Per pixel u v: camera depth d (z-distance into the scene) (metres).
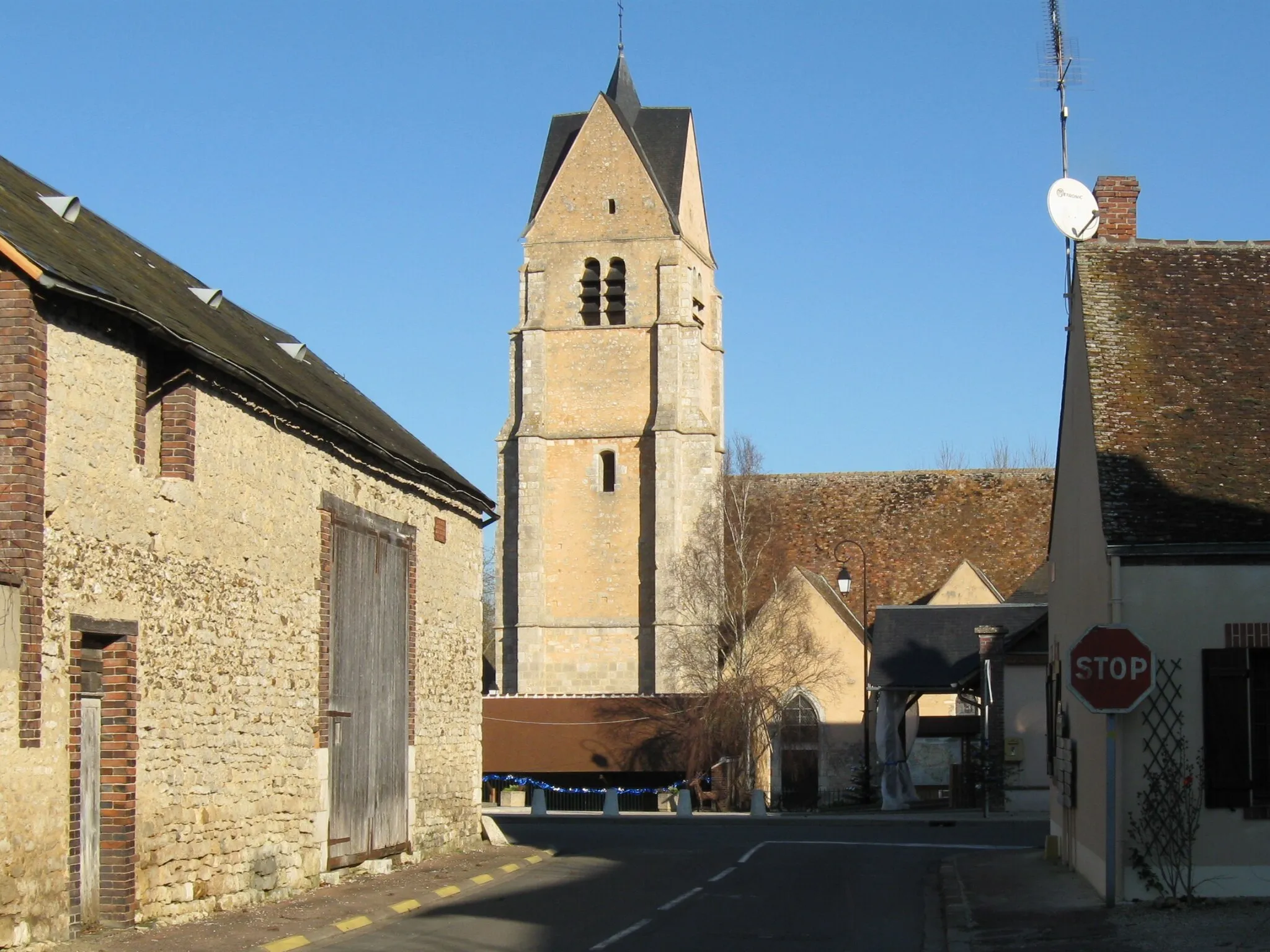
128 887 14.16
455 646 24.80
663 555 57.31
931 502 59.41
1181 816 16.28
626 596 58.75
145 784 14.62
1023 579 56.47
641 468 59.16
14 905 12.39
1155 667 16.17
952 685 43.91
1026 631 38.47
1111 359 18.92
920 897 18.78
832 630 51.34
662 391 58.62
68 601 13.32
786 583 51.81
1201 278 20.05
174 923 14.92
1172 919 15.15
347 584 19.95
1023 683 38.47
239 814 16.66
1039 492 58.94
